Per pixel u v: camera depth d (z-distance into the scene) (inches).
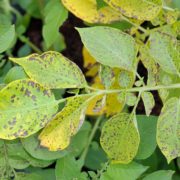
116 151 19.1
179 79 19.6
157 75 19.4
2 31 19.4
